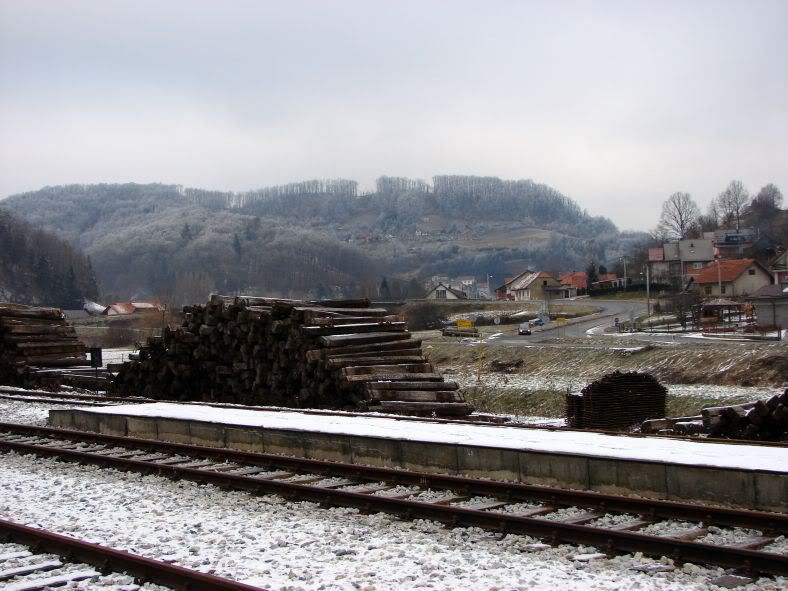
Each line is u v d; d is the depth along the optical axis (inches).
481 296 7372.1
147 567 297.1
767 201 6496.1
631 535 319.9
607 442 502.9
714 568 299.9
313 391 837.2
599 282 5260.8
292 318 853.8
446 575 294.5
